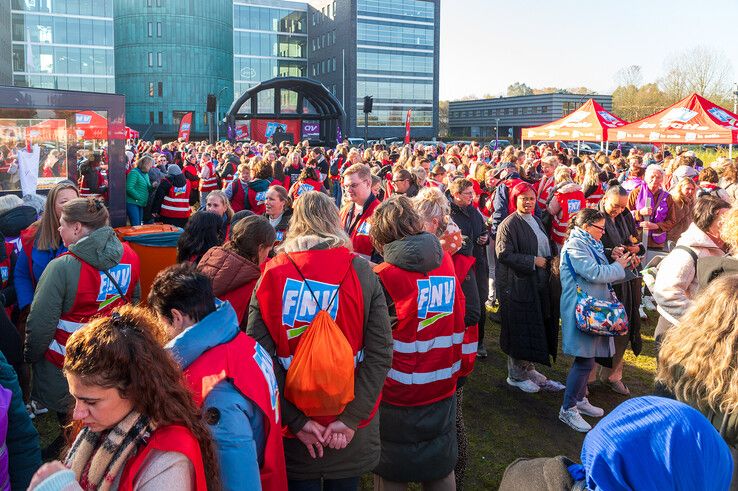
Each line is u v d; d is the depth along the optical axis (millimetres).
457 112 114562
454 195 6020
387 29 90938
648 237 8039
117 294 3863
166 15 79312
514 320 5566
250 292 3453
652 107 57906
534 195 5527
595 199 8078
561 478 1672
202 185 14008
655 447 1390
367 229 5008
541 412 5453
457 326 3537
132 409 1801
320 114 43375
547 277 5496
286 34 94562
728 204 3928
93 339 1751
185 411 1843
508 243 5469
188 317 2309
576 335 4883
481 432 5074
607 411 5426
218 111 83562
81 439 1842
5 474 2395
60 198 4324
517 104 101500
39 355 3697
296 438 2822
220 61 84000
